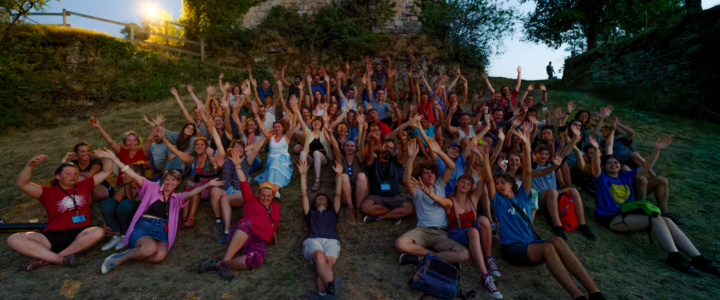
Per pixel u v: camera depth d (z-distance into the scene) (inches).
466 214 160.9
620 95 453.7
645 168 190.5
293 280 146.2
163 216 163.3
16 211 200.1
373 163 196.5
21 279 141.4
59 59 396.8
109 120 358.6
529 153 163.8
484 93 503.8
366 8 573.9
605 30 738.8
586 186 222.5
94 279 142.6
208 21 541.6
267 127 290.7
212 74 480.1
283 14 565.0
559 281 132.4
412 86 335.0
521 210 158.9
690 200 216.2
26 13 399.5
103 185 192.5
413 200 174.1
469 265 160.9
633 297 138.9
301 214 197.8
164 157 236.8
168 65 458.9
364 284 144.7
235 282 142.8
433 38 554.3
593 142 201.6
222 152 206.7
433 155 200.2
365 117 265.9
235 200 187.0
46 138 319.6
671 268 159.8
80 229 160.4
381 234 182.7
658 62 436.8
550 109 417.1
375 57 535.8
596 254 168.2
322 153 241.0
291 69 527.8
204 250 166.9
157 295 133.2
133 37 479.8
